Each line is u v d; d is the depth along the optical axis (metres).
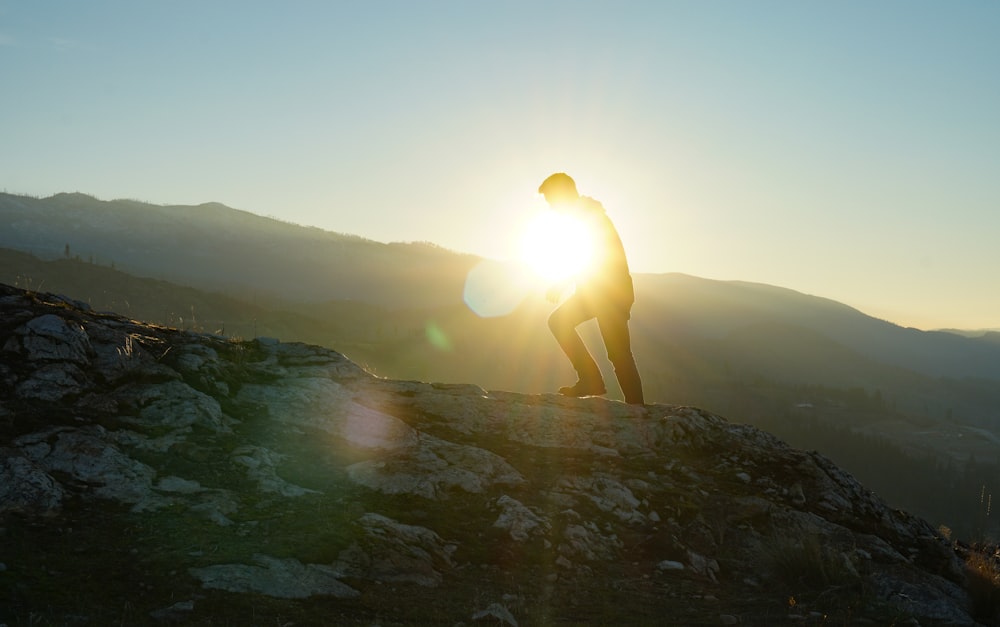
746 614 7.14
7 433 7.61
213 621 5.55
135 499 7.21
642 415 11.19
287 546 6.86
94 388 8.84
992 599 8.16
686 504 9.32
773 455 10.84
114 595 5.73
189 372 9.70
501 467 9.40
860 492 10.58
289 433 9.28
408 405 10.84
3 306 9.72
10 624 5.05
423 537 7.66
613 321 11.67
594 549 8.26
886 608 7.65
